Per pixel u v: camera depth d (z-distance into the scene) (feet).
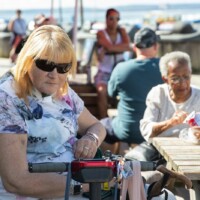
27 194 9.70
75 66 10.20
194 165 11.11
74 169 8.30
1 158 9.67
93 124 11.75
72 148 10.78
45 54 9.76
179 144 13.03
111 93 18.74
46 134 10.28
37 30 10.00
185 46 57.77
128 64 18.15
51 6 41.19
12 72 10.28
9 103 9.87
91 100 23.89
